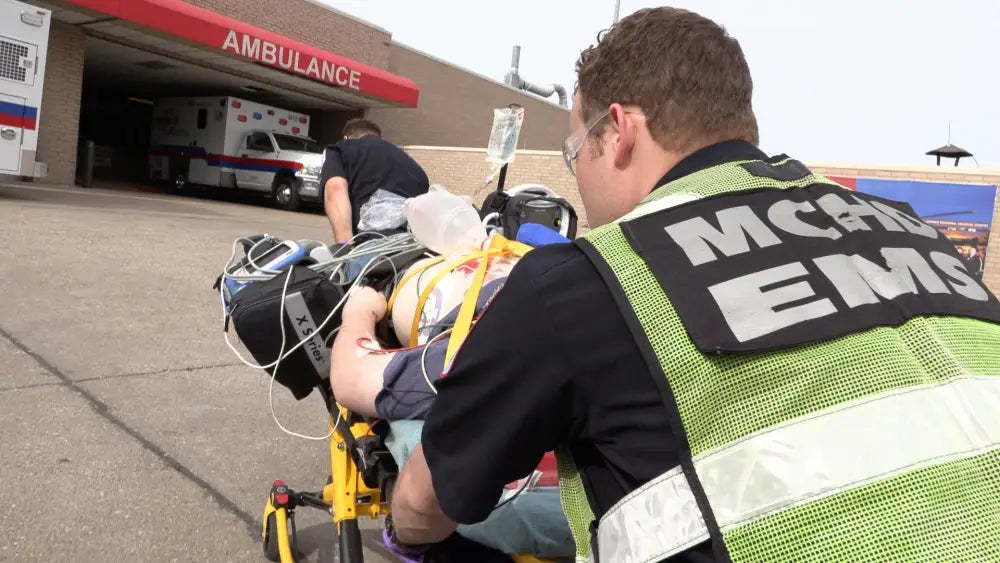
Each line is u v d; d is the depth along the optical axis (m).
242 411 3.82
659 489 0.94
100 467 3.01
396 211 3.31
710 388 0.92
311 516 2.89
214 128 18.77
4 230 7.69
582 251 1.05
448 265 1.87
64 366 4.13
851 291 1.00
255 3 17.66
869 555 0.83
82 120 25.61
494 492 1.10
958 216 9.93
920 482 0.86
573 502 1.11
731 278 0.98
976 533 0.85
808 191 1.18
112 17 14.18
